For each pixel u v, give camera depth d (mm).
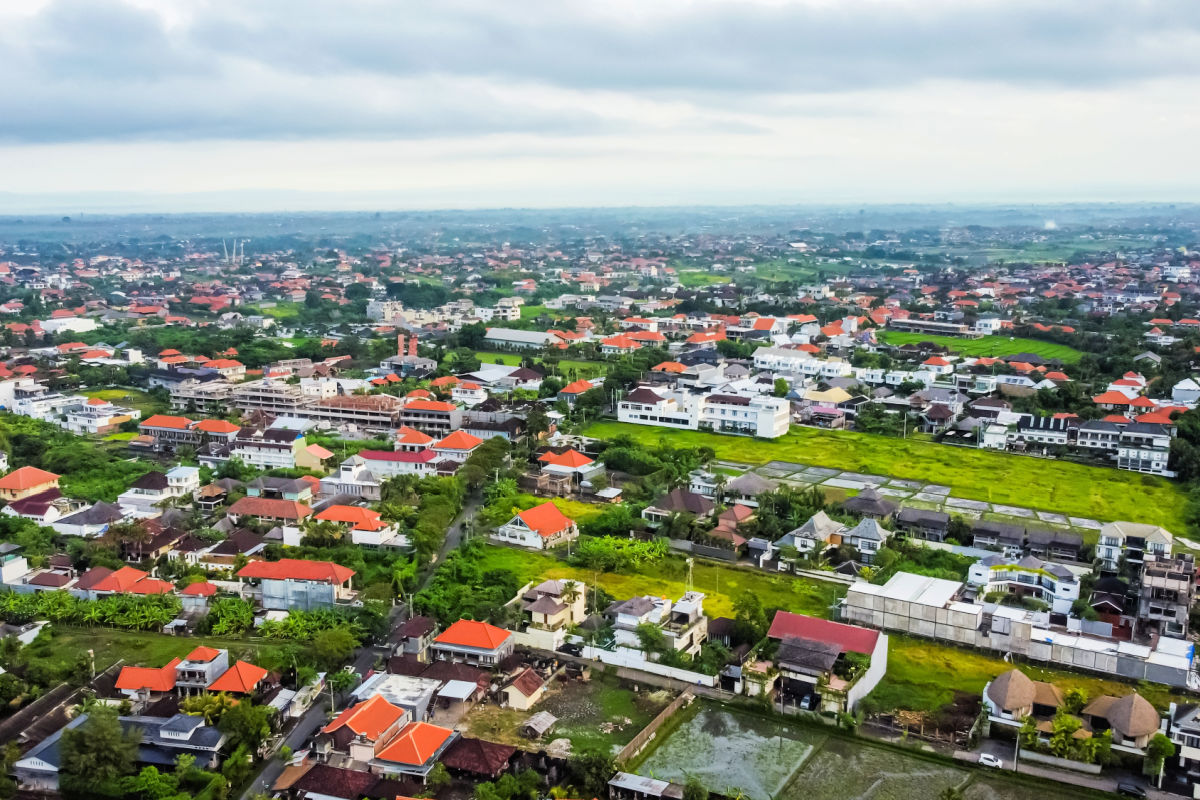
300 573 167000
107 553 185500
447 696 134375
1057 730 124750
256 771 120938
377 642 156000
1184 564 173250
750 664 143250
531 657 151500
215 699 129125
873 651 143125
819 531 194750
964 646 157500
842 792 118188
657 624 153625
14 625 159375
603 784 116062
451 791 115250
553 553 199125
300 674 138000
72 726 122625
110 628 161000
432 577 181000
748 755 126375
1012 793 118625
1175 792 118500
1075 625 161250
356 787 114312
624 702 139125
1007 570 177250
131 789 114375
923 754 126188
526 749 124875
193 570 180750
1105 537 192500
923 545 197625
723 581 184625
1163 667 144250
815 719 133500
